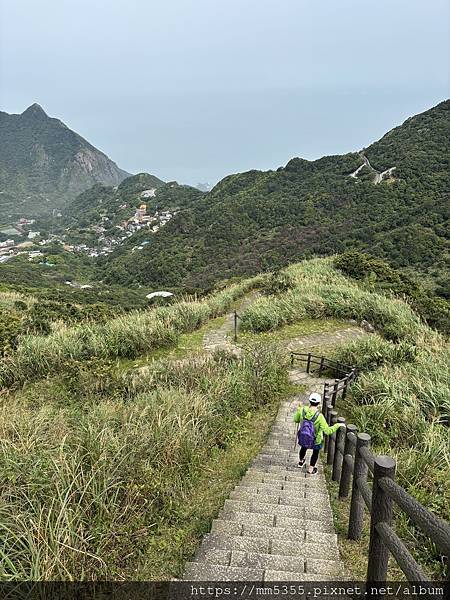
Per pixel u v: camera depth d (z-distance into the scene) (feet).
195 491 14.35
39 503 9.62
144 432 14.89
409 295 54.70
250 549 10.30
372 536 7.61
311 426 16.72
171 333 38.14
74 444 13.14
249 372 28.02
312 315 46.73
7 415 17.12
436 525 5.26
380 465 7.27
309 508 12.82
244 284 65.77
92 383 25.14
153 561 10.05
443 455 15.33
